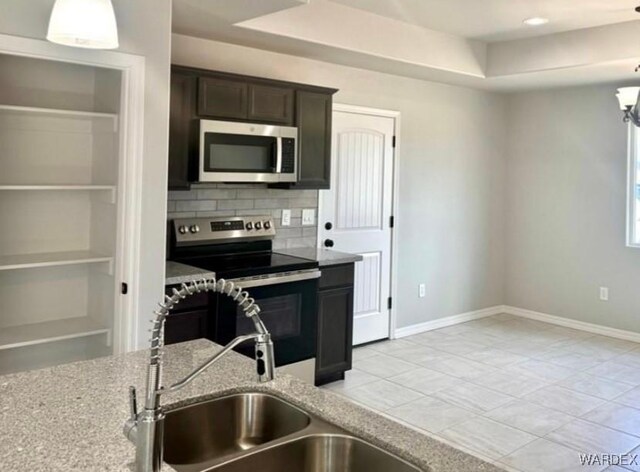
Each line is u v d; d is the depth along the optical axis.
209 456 1.59
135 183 2.82
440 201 5.67
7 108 2.55
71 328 2.92
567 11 4.03
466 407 3.71
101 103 3.01
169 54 2.88
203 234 3.94
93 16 1.86
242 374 1.77
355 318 5.02
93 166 3.10
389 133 5.15
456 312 5.94
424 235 5.55
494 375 4.34
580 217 5.73
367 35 4.21
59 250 3.05
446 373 4.37
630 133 5.34
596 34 4.44
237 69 4.06
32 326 2.93
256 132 3.80
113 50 2.68
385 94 5.05
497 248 6.32
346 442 1.40
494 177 6.21
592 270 5.66
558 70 4.77
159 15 2.82
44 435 1.33
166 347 2.05
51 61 2.67
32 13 2.45
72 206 3.08
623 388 4.09
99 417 1.43
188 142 3.55
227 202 4.12
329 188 4.36
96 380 1.70
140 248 2.87
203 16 3.28
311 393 1.63
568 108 5.76
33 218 2.96
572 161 5.76
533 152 6.07
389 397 3.87
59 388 1.63
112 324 2.90
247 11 3.15
